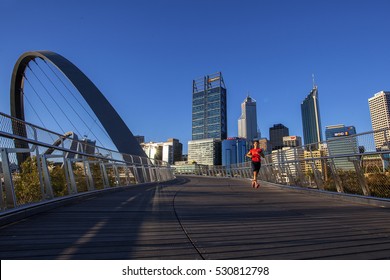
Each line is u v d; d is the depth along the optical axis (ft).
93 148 32.65
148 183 57.88
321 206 20.99
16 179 18.75
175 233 12.18
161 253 9.55
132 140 110.01
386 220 15.37
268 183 48.96
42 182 19.22
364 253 9.69
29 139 17.85
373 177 22.24
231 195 29.43
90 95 110.11
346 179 25.80
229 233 12.24
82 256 9.21
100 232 12.28
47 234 11.89
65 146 25.02
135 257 9.16
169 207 20.15
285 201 24.14
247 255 9.43
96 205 21.17
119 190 36.99
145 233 12.15
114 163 40.96
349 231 12.70
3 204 14.64
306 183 33.94
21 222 14.39
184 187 43.14
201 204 21.91
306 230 12.87
